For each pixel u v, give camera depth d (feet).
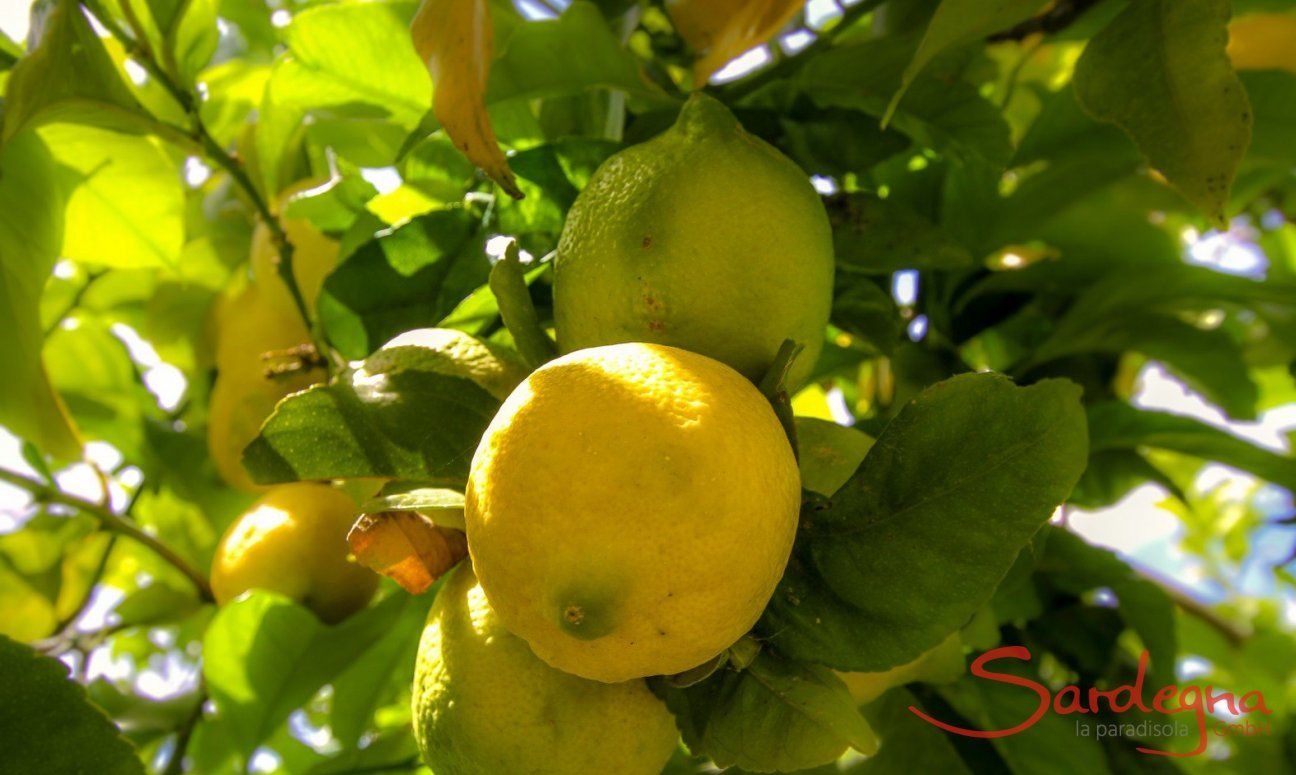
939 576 0.77
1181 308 1.57
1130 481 1.56
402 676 1.56
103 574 1.71
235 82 1.64
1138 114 0.98
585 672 0.75
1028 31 1.41
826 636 0.80
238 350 1.50
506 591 0.71
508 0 1.36
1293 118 1.38
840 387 1.82
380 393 0.91
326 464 0.88
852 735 0.75
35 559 1.59
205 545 1.71
